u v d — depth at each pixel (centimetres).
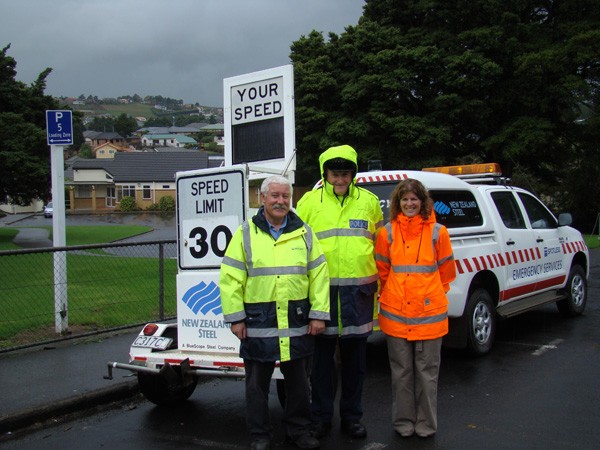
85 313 923
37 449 492
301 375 459
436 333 479
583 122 2917
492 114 2839
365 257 477
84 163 7338
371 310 486
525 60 2583
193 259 554
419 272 481
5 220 5250
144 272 1321
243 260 446
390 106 2792
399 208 494
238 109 638
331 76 2902
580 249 981
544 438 486
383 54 2728
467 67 2648
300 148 2975
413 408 491
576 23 2803
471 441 481
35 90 2922
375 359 751
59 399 570
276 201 439
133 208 6612
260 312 441
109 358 712
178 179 559
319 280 450
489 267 744
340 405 502
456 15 2825
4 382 621
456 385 629
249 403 453
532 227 874
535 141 2648
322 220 480
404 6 2967
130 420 558
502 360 724
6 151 2628
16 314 902
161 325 578
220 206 538
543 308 1062
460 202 743
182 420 556
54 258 804
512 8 2764
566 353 751
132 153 7375
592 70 2834
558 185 3188
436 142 2714
